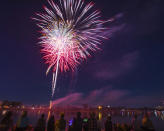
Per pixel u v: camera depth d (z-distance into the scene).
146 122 7.49
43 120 8.54
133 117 8.35
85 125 8.61
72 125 8.62
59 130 8.01
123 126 8.95
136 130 7.67
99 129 8.98
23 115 7.90
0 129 7.34
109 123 8.98
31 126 9.26
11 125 7.89
